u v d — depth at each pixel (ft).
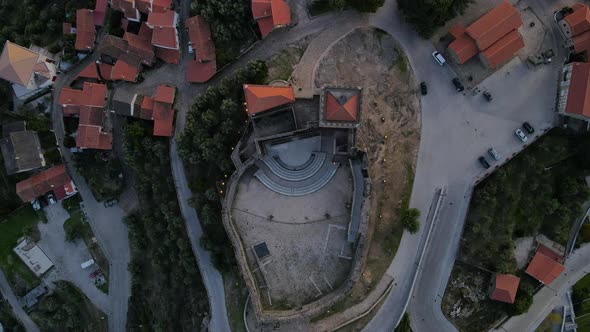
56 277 328.29
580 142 252.01
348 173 241.76
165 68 283.59
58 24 305.12
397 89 252.62
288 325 253.65
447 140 255.29
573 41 245.04
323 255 244.42
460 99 254.88
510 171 254.47
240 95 252.42
